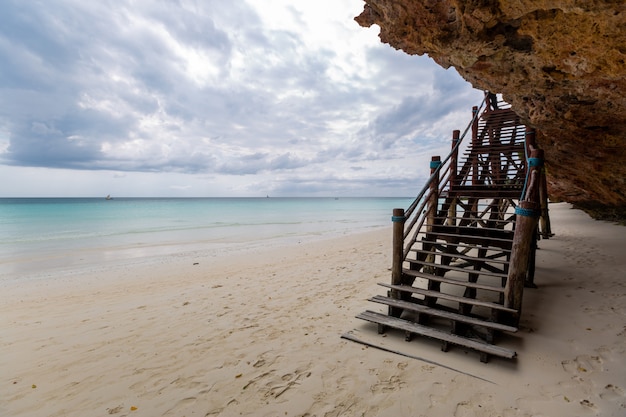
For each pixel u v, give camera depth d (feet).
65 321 17.17
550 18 11.60
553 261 23.62
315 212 152.46
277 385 10.41
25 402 10.07
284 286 22.24
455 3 12.02
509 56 14.83
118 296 22.03
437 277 14.75
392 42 17.08
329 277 24.16
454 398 9.30
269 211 159.33
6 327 16.55
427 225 19.35
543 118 19.67
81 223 88.02
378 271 25.23
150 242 51.80
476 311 15.53
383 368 11.01
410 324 13.26
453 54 15.39
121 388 10.65
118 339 14.52
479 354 11.59
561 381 9.75
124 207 194.70
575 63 13.21
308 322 15.46
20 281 27.76
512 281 12.37
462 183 23.65
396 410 8.93
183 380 10.97
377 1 14.39
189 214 131.64
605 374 9.89
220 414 9.17
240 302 19.04
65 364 12.38
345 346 12.75
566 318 13.69
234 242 51.39
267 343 13.41
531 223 12.17
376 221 98.02
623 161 22.81
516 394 9.31
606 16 10.16
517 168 24.13
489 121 29.66
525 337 12.44
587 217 48.34
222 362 12.03
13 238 56.80
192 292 21.83
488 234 17.72
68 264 34.96
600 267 20.81
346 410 9.04
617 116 17.17
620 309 14.06
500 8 11.68
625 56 11.57
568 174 32.55
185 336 14.52
